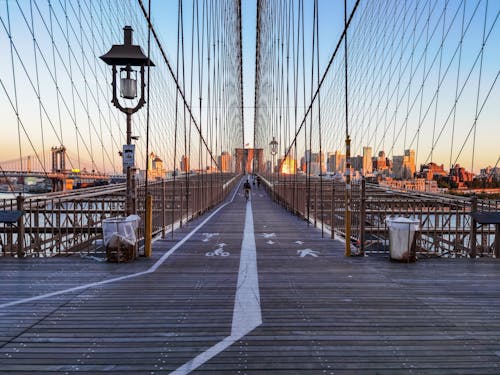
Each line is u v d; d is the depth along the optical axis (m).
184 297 3.80
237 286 4.20
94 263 5.28
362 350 2.68
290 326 3.08
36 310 3.42
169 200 11.25
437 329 3.05
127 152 5.71
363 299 3.77
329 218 11.23
